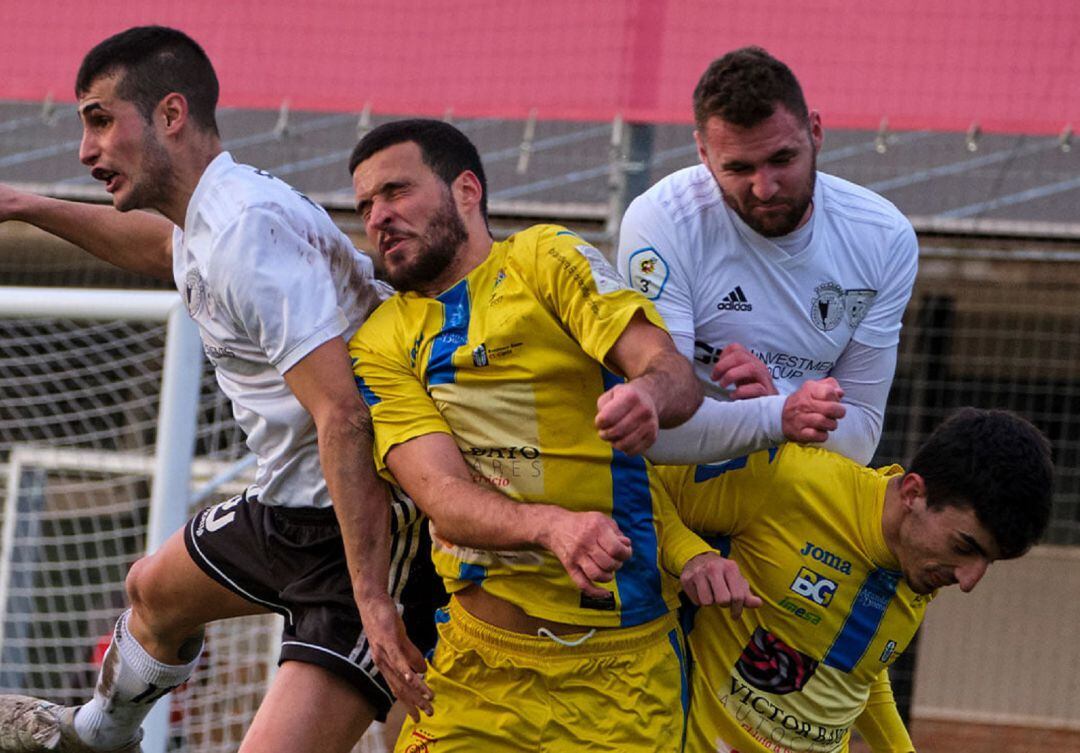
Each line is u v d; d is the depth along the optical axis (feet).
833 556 37.91
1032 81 70.64
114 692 43.83
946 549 36.09
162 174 37.70
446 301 35.45
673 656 36.81
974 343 79.00
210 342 38.60
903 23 72.28
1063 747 92.38
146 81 37.35
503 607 35.73
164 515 56.29
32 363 80.79
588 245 34.40
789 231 37.40
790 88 35.70
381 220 34.88
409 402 35.09
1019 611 94.99
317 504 38.86
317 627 38.34
